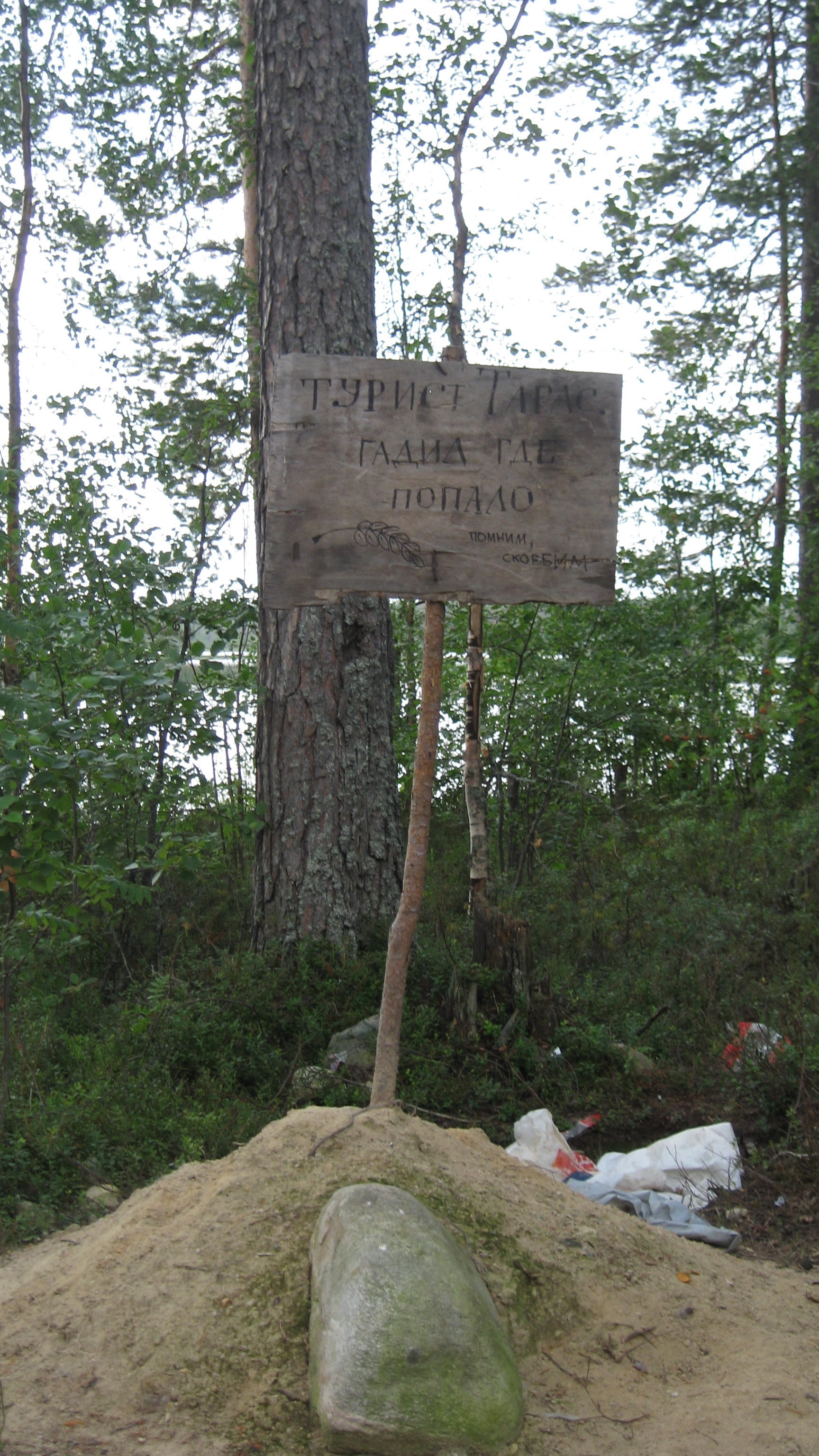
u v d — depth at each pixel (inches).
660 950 298.7
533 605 407.2
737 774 468.4
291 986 264.2
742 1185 188.9
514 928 257.6
